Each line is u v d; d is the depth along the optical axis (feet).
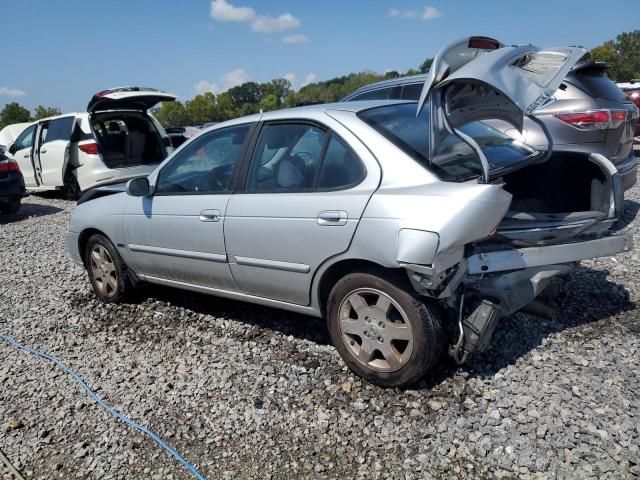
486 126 13.30
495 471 8.43
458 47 9.74
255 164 12.45
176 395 11.43
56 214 33.99
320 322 14.07
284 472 8.95
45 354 14.02
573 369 10.77
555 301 13.08
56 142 36.24
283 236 11.39
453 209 9.16
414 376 10.23
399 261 9.46
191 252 13.55
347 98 27.30
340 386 11.07
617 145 19.53
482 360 11.34
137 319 15.58
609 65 20.68
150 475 9.24
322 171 11.19
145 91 31.37
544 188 13.29
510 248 10.37
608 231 12.21
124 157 34.91
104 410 11.24
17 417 11.35
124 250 15.58
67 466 9.72
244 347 13.16
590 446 8.66
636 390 9.96
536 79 9.24
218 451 9.62
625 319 12.81
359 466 8.89
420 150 10.59
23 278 20.57
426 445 9.13
